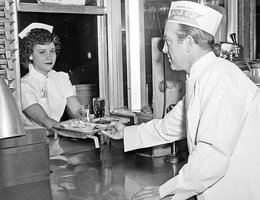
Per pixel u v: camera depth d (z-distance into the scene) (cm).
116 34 241
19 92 188
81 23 231
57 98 222
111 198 138
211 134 117
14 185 148
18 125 105
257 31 297
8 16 170
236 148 130
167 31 137
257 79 239
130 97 246
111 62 242
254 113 130
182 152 194
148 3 245
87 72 238
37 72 213
